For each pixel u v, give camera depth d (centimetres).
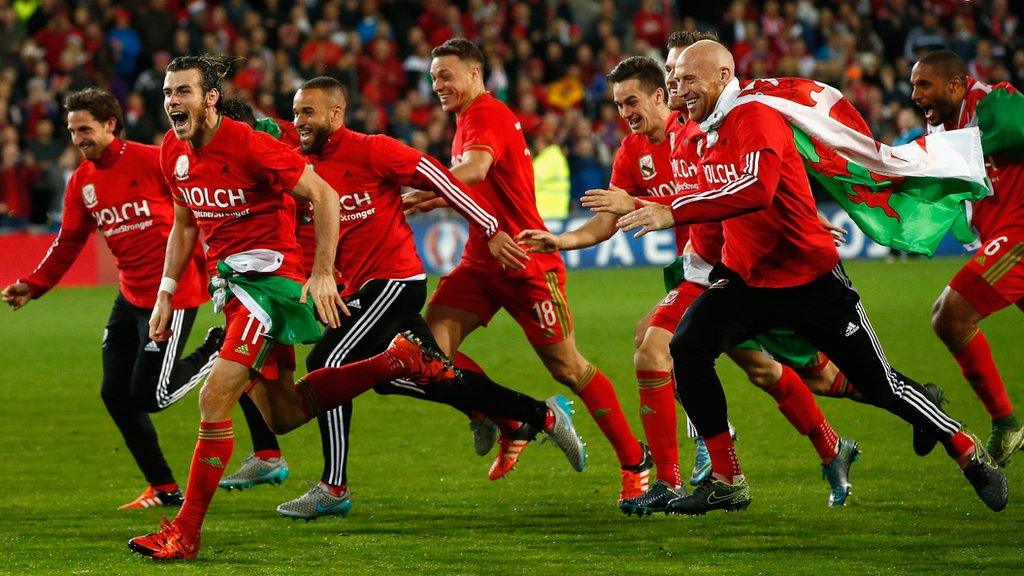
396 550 1891
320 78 2131
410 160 2109
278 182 1872
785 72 7306
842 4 8694
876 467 2456
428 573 1752
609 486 2370
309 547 1916
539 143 7031
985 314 2330
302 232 2272
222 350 1892
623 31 8275
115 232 2295
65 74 6862
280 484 2438
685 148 2128
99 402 3403
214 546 1928
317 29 7225
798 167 1909
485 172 2247
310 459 2680
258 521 2114
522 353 4184
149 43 7188
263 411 2047
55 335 4725
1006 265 2311
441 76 2314
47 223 6431
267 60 7094
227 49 7169
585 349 4200
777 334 2095
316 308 1939
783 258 1925
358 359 2134
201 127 1867
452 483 2411
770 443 2708
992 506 2025
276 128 2359
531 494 2308
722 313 1952
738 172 1902
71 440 2900
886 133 7538
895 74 8219
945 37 8375
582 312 5166
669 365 2125
